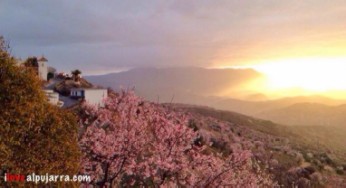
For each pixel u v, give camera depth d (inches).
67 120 642.8
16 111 543.5
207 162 804.0
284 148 3105.3
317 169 2404.0
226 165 815.1
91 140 709.3
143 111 842.8
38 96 591.8
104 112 810.2
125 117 784.9
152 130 799.1
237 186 861.2
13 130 532.4
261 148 2696.9
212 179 780.0
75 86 2640.3
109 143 709.3
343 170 2610.7
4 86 552.4
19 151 535.8
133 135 722.2
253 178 943.7
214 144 1891.0
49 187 564.4
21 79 573.3
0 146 503.5
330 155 3326.8
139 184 797.2
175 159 771.4
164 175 751.7
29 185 534.6
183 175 775.7
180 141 790.5
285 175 1862.7
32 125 561.6
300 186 1801.2
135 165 727.1
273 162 2076.8
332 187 2031.3
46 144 574.6
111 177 744.3
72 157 618.8
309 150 3629.4
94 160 722.2
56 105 682.2
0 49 586.9
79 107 881.5
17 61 600.4
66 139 616.7
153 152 762.8
